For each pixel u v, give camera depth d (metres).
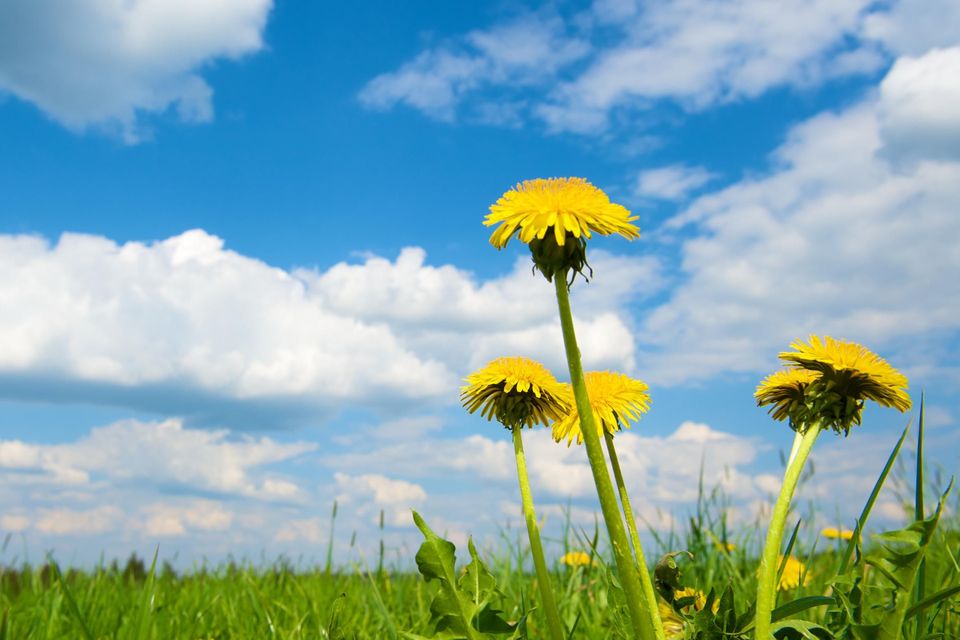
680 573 0.27
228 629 0.43
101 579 0.54
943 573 0.31
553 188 0.25
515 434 0.29
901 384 0.22
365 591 0.48
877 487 0.26
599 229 0.23
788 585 0.39
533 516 0.28
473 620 0.26
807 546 0.51
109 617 0.44
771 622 0.24
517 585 0.49
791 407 0.24
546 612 0.27
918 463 0.26
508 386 0.28
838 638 0.23
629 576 0.23
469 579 0.27
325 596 0.48
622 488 0.26
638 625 0.23
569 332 0.23
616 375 0.30
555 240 0.23
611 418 0.27
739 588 0.42
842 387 0.23
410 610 0.45
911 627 0.26
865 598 0.25
